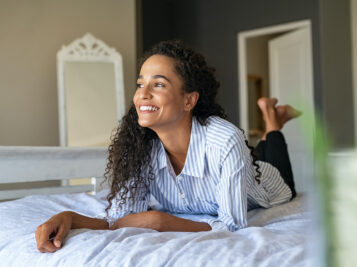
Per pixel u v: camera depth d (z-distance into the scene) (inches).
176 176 47.1
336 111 139.4
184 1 215.8
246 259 26.6
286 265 25.1
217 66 202.2
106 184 74.4
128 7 163.9
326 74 140.0
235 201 43.1
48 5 151.0
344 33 143.4
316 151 7.1
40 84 148.4
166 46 44.4
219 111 47.9
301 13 179.6
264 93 238.2
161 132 44.3
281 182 64.5
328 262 6.5
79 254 31.3
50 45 150.7
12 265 34.9
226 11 200.8
